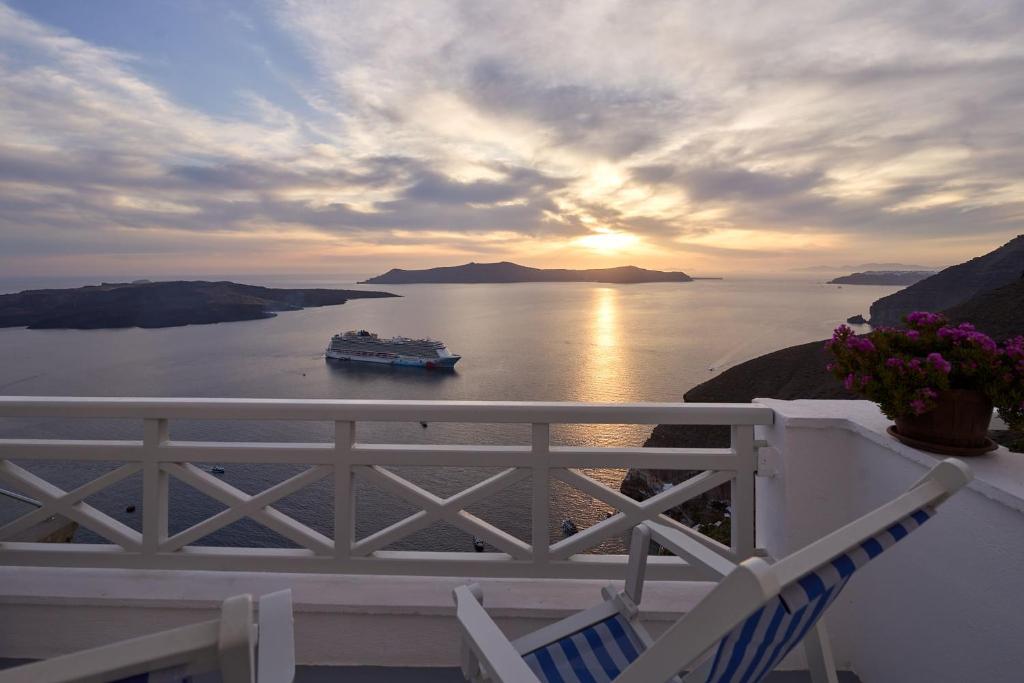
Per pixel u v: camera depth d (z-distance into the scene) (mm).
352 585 1883
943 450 1434
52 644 1816
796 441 1812
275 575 1934
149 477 1901
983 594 1242
